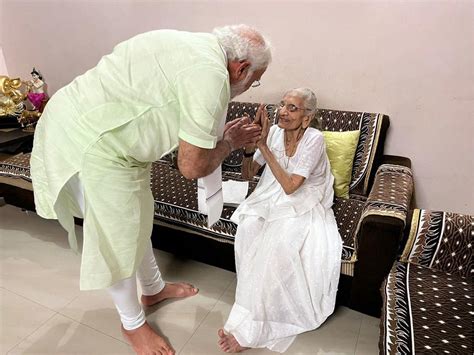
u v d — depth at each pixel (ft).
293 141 4.71
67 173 3.27
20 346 4.31
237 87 3.28
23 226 6.91
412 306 3.23
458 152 5.63
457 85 5.24
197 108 2.77
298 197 4.57
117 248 3.47
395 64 5.46
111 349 4.29
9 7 8.52
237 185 5.53
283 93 6.43
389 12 5.19
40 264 5.81
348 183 5.60
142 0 6.84
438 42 5.10
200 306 4.97
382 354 2.96
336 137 5.61
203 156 2.98
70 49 8.29
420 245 3.83
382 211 3.94
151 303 4.92
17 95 8.14
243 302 4.35
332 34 5.65
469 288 3.52
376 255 3.95
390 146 6.04
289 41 5.98
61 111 3.25
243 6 6.04
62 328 4.58
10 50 9.23
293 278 4.16
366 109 5.95
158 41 2.96
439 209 6.16
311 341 4.38
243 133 3.74
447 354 2.69
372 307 4.33
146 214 3.71
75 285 5.35
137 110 3.00
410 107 5.64
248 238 4.49
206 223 4.83
